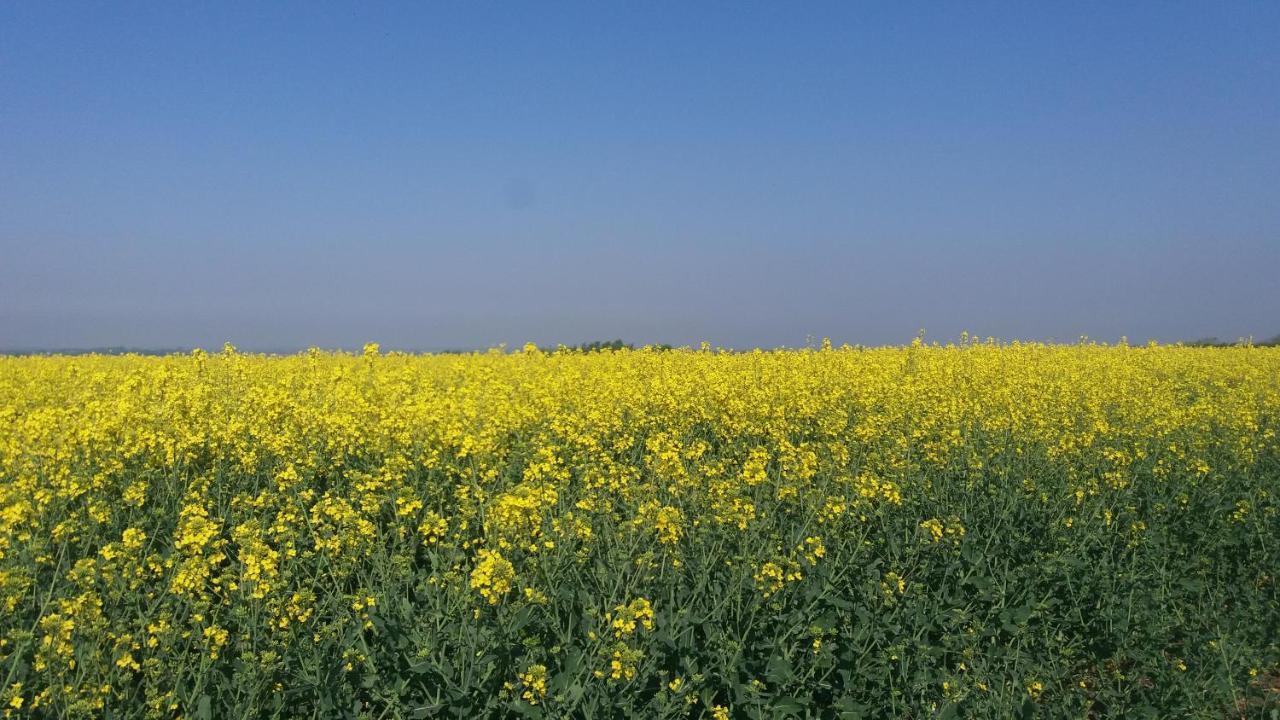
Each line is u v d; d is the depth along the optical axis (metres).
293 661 1.63
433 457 2.59
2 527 1.83
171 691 1.49
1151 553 2.42
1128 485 2.86
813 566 2.02
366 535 1.95
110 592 1.72
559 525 2.00
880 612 1.95
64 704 1.44
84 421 2.57
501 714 1.57
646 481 2.62
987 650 2.02
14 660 1.43
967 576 2.15
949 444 3.17
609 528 2.05
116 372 4.75
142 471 2.42
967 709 1.82
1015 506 2.55
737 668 1.71
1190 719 1.85
